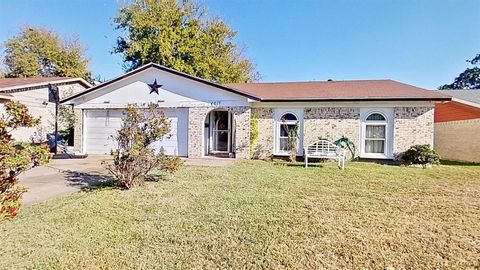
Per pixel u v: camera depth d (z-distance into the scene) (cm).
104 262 376
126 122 802
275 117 1545
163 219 540
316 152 1239
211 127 1759
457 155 1575
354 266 369
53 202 644
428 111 1366
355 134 1448
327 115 1478
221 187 806
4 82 1961
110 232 477
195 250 412
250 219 539
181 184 840
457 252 409
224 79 3338
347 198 696
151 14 3011
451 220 542
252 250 412
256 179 922
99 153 1702
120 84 1653
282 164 1296
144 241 442
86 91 1666
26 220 523
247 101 1495
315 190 777
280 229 491
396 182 895
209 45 3288
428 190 789
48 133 2041
